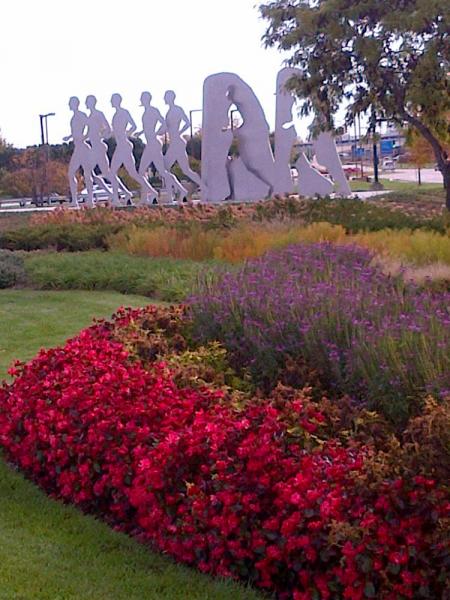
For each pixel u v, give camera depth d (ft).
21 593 14.47
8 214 107.14
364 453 14.57
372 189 132.67
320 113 77.71
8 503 18.72
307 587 13.52
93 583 14.80
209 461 15.48
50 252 68.69
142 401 18.20
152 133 97.81
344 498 13.48
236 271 35.32
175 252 60.54
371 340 19.54
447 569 12.52
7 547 16.37
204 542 14.82
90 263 57.57
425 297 24.44
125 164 100.68
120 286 52.85
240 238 56.70
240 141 91.40
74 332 39.70
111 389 18.80
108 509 17.84
